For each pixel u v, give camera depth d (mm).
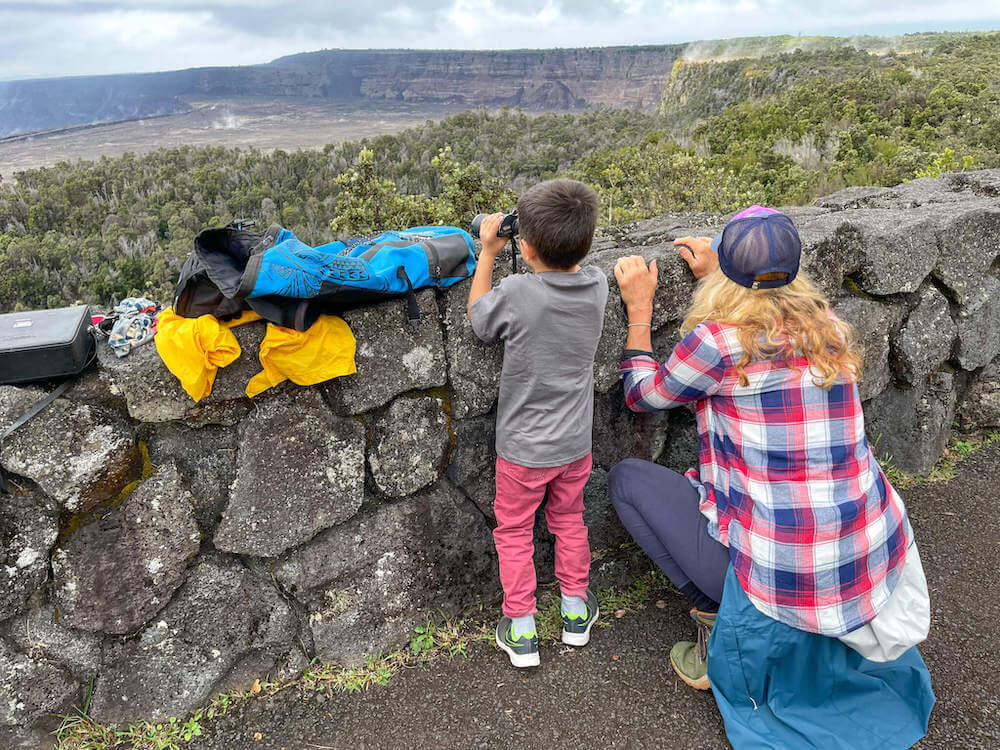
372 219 8945
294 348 1551
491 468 1967
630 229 2652
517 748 1628
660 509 1728
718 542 1644
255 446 1663
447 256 1728
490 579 2051
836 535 1441
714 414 1624
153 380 1529
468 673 1846
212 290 1483
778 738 1519
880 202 3145
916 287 2432
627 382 1812
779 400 1470
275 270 1412
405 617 1931
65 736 1661
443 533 1938
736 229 1484
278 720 1739
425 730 1688
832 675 1557
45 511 1521
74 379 1512
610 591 2137
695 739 1630
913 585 1565
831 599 1451
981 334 2689
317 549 1792
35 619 1573
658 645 1917
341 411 1734
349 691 1810
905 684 1619
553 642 1935
